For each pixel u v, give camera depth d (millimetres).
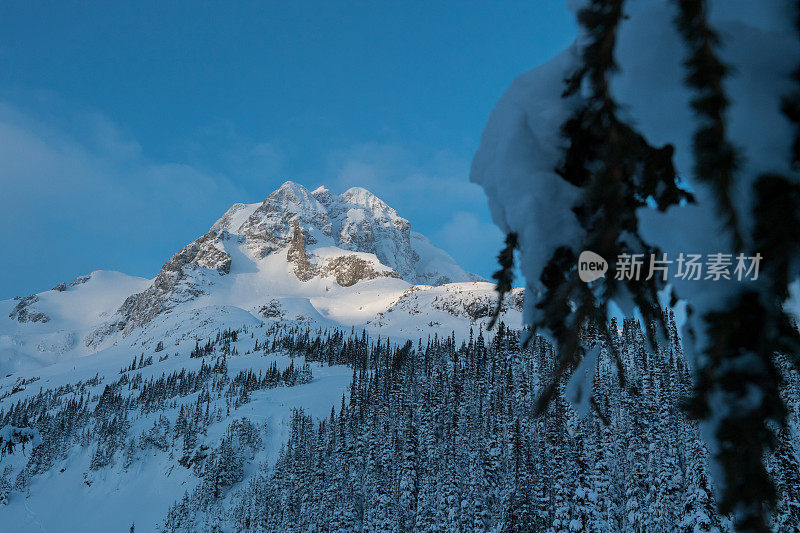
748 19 1234
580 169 1657
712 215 1174
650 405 50812
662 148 1387
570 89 1671
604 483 46500
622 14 1382
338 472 75812
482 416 69750
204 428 139375
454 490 57188
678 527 39406
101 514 118688
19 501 126062
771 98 1184
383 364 176625
